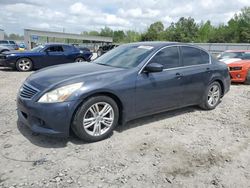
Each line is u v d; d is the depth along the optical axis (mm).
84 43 53750
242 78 9453
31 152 3432
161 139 4035
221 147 3854
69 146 3645
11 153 3381
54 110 3383
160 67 4176
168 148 3732
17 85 8055
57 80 3621
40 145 3633
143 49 4656
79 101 3506
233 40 70062
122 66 4379
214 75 5543
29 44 38281
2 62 11742
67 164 3180
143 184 2850
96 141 3828
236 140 4141
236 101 6836
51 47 12648
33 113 3459
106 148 3643
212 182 2945
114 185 2807
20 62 11828
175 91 4738
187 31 80875
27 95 3639
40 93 3469
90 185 2785
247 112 5766
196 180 2969
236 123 4965
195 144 3912
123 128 4410
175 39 81062
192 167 3242
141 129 4410
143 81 4180
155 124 4684
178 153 3592
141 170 3119
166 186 2830
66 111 3432
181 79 4797
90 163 3227
